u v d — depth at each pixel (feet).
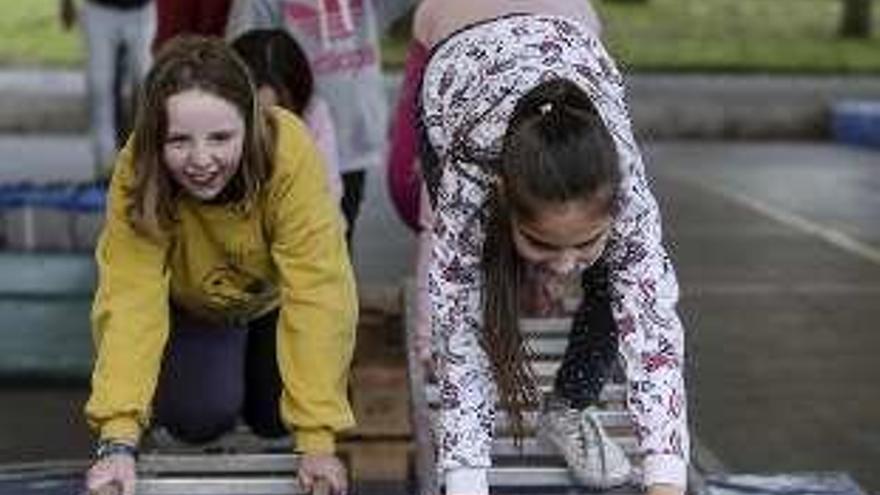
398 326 28.53
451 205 17.25
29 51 95.35
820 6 122.11
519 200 16.02
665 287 17.66
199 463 21.38
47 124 79.61
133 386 19.34
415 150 24.26
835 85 93.09
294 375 19.71
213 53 18.69
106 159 53.98
